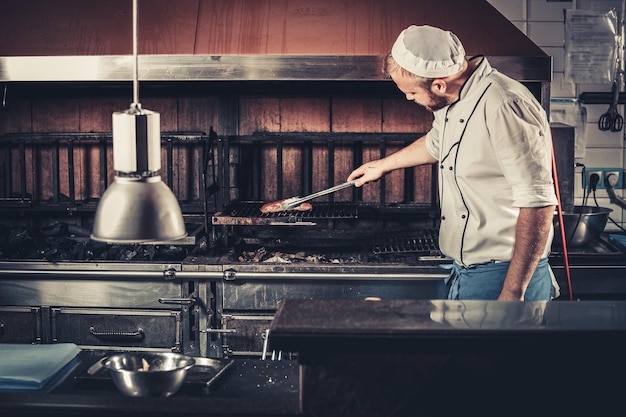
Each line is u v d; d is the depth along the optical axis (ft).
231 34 10.43
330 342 5.00
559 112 12.52
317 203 11.62
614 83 12.36
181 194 11.98
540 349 4.98
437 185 11.66
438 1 10.70
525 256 7.32
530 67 10.05
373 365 5.04
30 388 5.82
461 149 7.77
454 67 7.44
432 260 10.19
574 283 10.23
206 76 10.21
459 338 4.97
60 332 10.46
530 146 7.27
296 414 5.19
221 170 11.62
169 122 11.80
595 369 5.02
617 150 12.57
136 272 10.13
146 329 10.39
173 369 5.65
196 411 5.23
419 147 9.36
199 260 10.40
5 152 11.94
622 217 12.62
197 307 10.33
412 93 7.78
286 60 10.12
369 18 10.55
